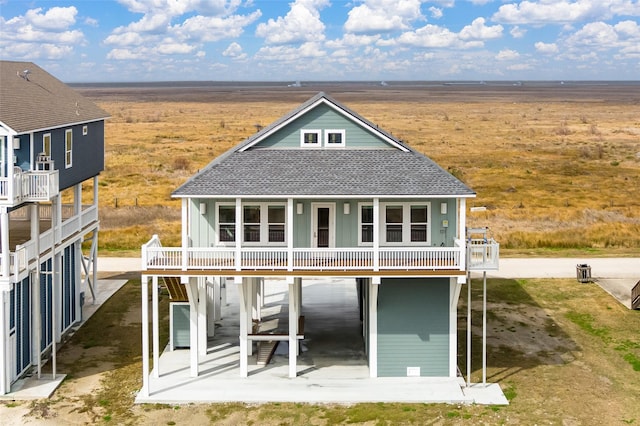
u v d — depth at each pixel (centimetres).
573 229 5000
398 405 2294
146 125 12644
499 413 2236
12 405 2298
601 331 3036
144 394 2350
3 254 2336
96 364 2680
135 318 3247
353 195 2339
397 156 2558
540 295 3559
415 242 2517
